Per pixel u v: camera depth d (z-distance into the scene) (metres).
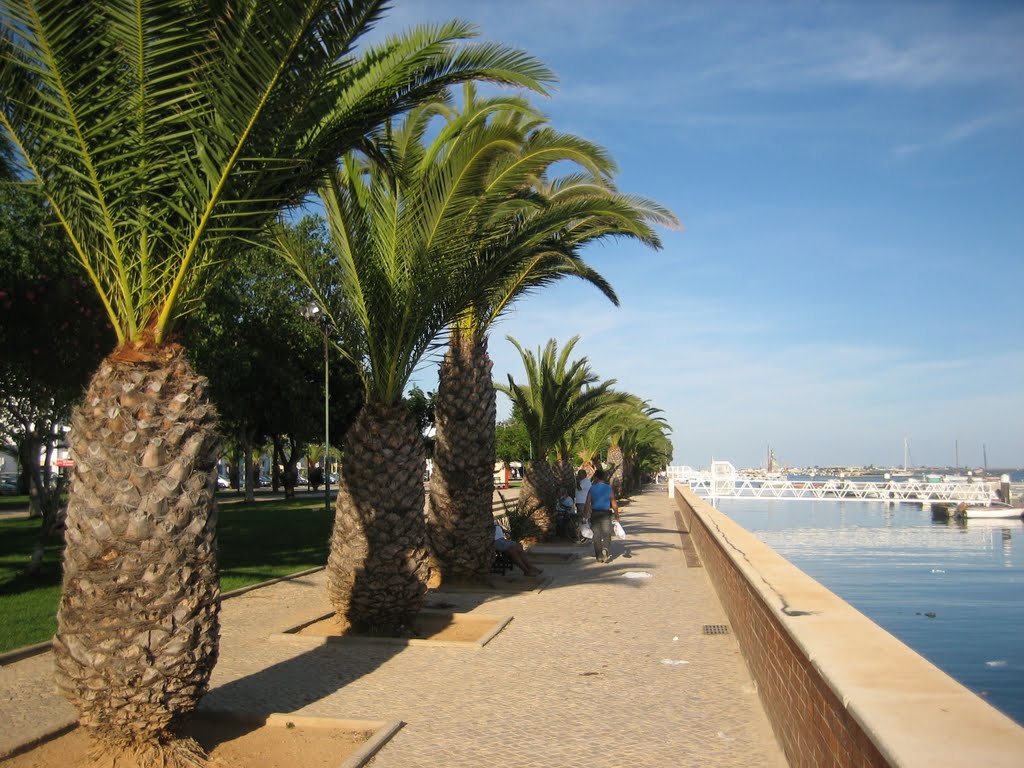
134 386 5.24
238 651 8.54
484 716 6.34
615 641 9.03
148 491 5.18
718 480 81.38
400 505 9.28
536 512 20.88
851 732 3.34
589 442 34.50
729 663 7.98
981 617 16.16
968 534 41.75
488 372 13.38
